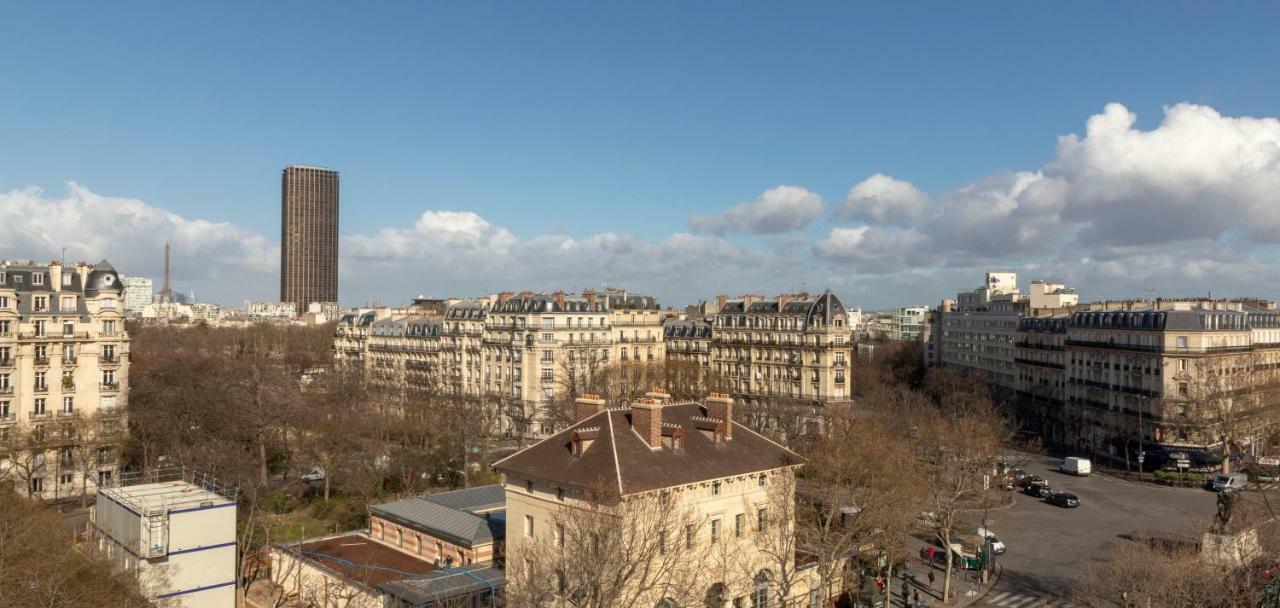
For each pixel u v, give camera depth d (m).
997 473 143.38
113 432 142.38
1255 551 83.44
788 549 83.44
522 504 81.56
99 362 147.00
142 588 70.62
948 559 95.81
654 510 72.25
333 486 141.62
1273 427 163.50
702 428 86.06
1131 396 178.75
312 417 159.25
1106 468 171.38
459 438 150.88
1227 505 90.00
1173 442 166.25
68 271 147.88
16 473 129.88
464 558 90.75
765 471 84.81
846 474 97.94
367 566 89.88
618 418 82.69
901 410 182.88
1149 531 120.19
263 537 110.75
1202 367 166.50
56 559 69.19
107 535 82.19
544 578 68.50
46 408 140.75
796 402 196.12
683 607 69.12
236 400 155.00
